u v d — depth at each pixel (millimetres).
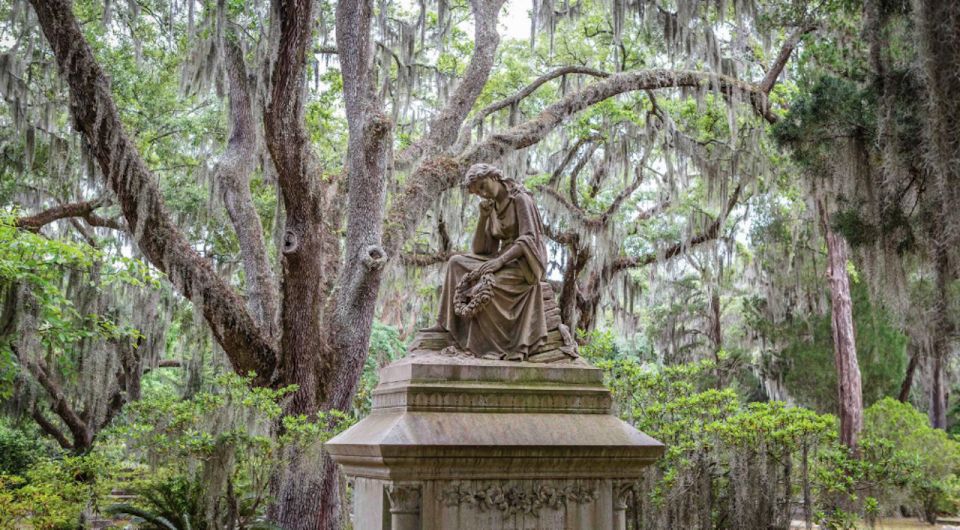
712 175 19953
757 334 27688
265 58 13031
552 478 6051
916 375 34406
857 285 25250
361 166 13961
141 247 12602
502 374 6262
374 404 6719
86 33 17969
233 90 15734
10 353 13945
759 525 8797
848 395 21922
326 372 13328
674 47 18469
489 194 6828
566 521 6023
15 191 19078
